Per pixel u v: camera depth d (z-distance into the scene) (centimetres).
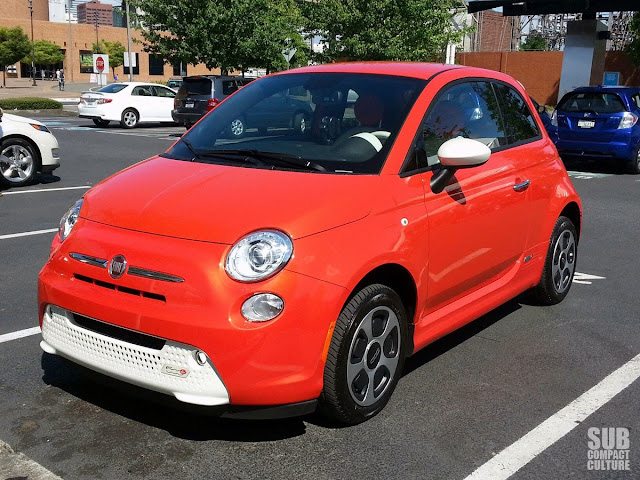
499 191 428
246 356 289
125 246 313
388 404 368
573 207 540
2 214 837
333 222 317
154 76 8350
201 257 298
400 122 379
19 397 366
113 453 312
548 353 445
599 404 373
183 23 2548
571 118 1330
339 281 307
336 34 2339
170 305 296
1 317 486
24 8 9894
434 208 369
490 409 365
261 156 374
